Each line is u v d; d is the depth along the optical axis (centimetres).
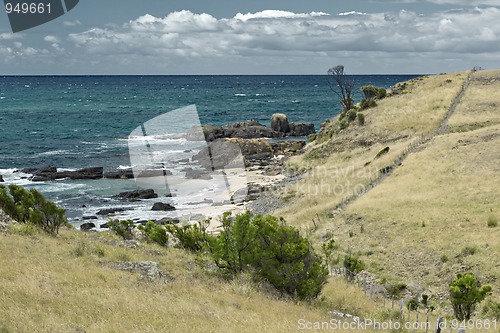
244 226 1908
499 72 9062
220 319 1276
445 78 9181
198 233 2486
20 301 1116
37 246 1797
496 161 4369
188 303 1383
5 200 2244
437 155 4950
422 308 2311
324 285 2155
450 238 3020
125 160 7719
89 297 1255
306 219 4084
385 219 3503
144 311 1216
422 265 2833
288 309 1576
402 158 5219
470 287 2030
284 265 1873
